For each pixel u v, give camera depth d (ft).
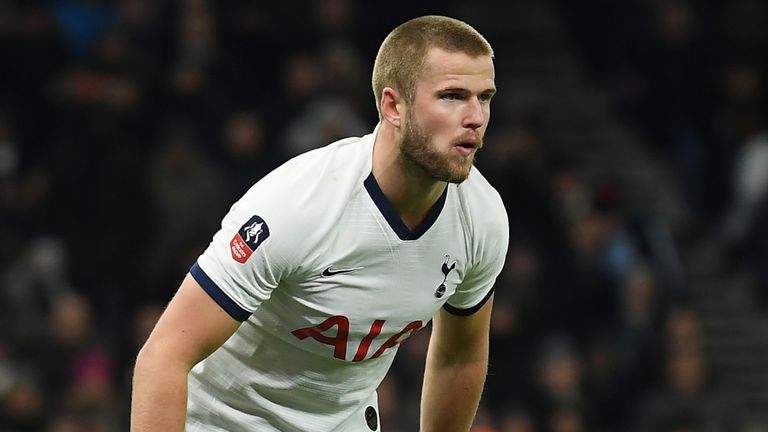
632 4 165.27
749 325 150.00
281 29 139.85
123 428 115.24
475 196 50.34
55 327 117.91
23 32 135.95
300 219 47.32
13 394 114.52
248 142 128.36
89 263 123.54
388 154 48.03
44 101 134.41
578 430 122.21
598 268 131.64
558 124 165.17
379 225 48.34
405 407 118.11
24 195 127.54
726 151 157.58
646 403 125.18
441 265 50.06
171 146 126.82
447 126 46.39
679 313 131.03
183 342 47.21
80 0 147.74
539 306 128.06
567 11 175.32
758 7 163.53
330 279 48.60
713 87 159.94
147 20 134.51
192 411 52.85
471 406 56.13
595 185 144.46
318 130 128.26
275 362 51.39
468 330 54.29
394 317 50.31
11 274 121.60
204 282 47.26
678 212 157.07
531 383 123.03
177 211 124.88
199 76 131.85
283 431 52.85
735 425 137.80
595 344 128.26
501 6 176.65
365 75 142.41
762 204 151.94
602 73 171.42
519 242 130.72
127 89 129.29
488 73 46.68
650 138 163.22
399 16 145.89
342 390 52.47
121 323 121.60
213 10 139.64
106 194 124.36
